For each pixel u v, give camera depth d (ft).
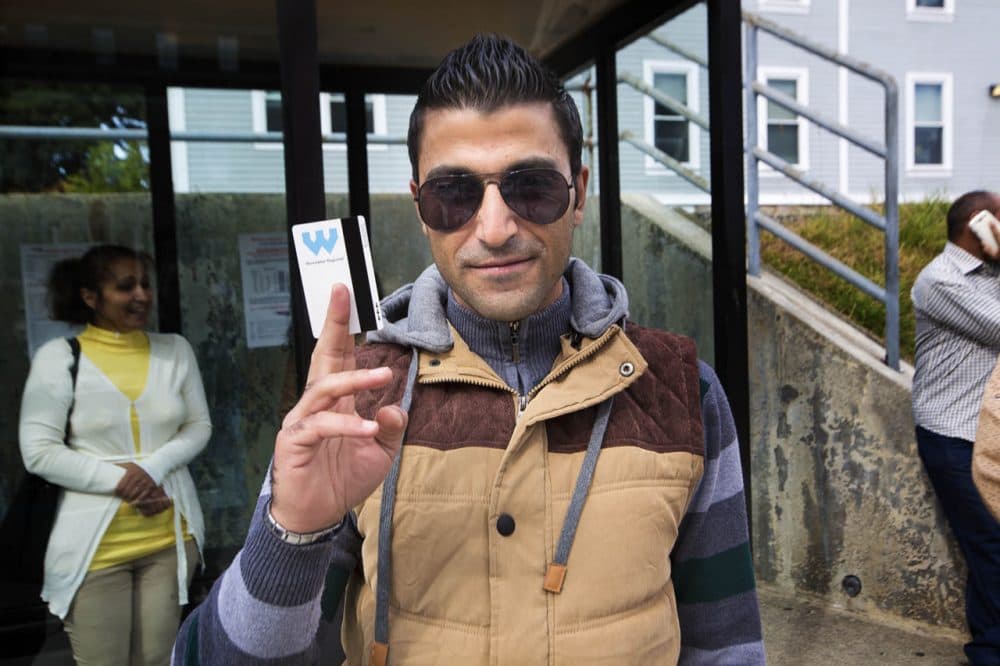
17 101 6.56
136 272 6.35
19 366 6.25
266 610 1.90
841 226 11.69
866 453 8.67
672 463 2.38
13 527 5.80
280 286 7.02
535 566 2.25
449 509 2.27
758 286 9.51
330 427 1.80
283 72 4.87
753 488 9.43
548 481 2.31
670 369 2.53
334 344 1.92
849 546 8.82
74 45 6.61
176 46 6.81
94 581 5.76
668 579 2.44
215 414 6.78
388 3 7.48
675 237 7.90
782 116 15.84
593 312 2.51
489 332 2.52
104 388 5.91
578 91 9.34
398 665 2.25
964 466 7.39
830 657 7.83
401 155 10.11
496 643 2.21
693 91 7.22
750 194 9.82
